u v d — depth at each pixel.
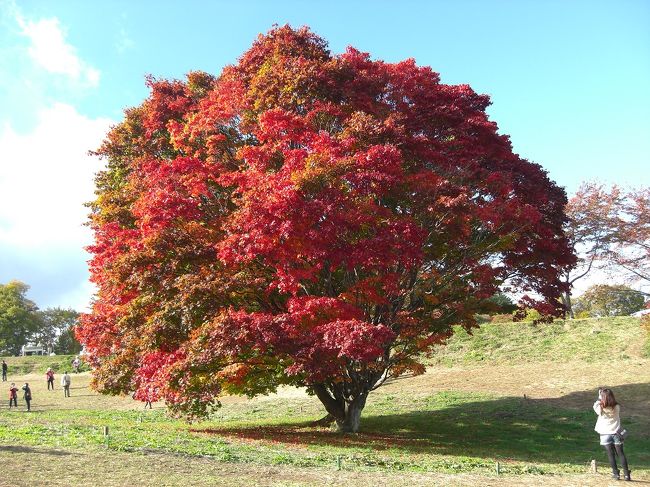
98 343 19.75
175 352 15.52
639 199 28.58
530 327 38.50
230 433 17.67
